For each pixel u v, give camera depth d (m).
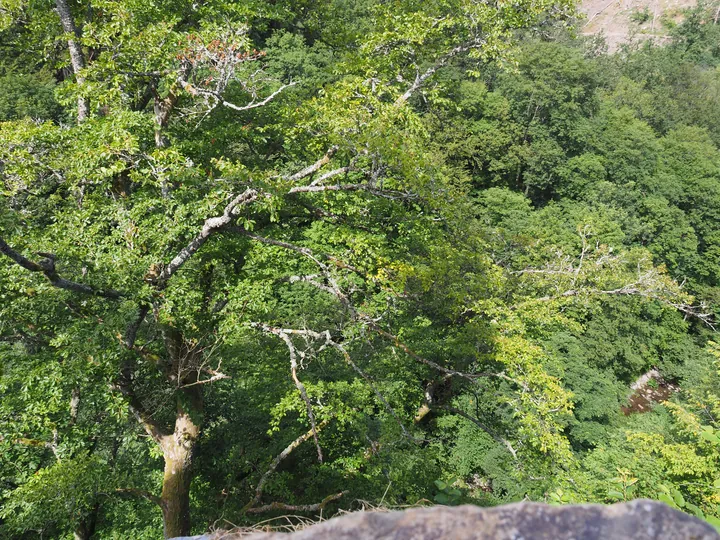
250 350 13.80
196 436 10.80
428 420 18.97
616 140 44.25
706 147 50.41
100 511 12.90
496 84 47.88
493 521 1.40
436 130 35.19
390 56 12.90
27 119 11.88
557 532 1.37
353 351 14.37
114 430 11.20
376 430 13.54
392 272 11.02
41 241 8.83
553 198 44.97
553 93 41.19
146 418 10.70
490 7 12.25
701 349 38.41
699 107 63.28
